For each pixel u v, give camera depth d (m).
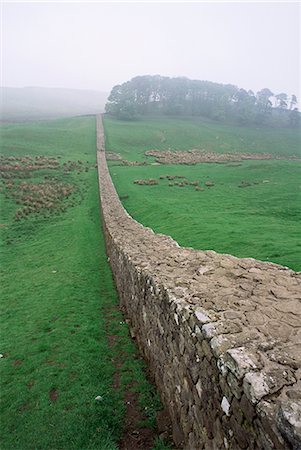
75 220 25.78
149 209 26.45
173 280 6.71
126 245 11.85
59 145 61.44
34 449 6.07
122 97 112.94
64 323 10.84
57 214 28.06
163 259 8.73
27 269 17.42
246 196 30.70
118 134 77.81
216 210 25.20
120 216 19.05
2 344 10.03
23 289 14.62
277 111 156.62
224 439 3.83
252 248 14.27
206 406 4.38
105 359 8.67
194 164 53.06
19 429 6.57
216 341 4.12
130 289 10.06
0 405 7.31
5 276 16.72
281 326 4.44
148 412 6.61
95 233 22.47
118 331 10.11
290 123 125.12
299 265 11.52
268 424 2.93
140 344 8.89
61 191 34.16
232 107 130.88
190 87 132.12
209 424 4.29
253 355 3.75
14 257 19.70
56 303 12.55
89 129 79.56
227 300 5.39
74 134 71.44
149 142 76.12
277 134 104.88
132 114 104.88
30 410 7.03
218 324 4.53
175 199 29.95
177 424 5.70
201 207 26.38
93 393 7.30
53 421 6.62
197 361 4.70
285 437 2.72
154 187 35.75
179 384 5.58
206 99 129.38
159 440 5.84
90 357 8.75
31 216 27.70
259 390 3.19
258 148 86.06
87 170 43.53
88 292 13.42
